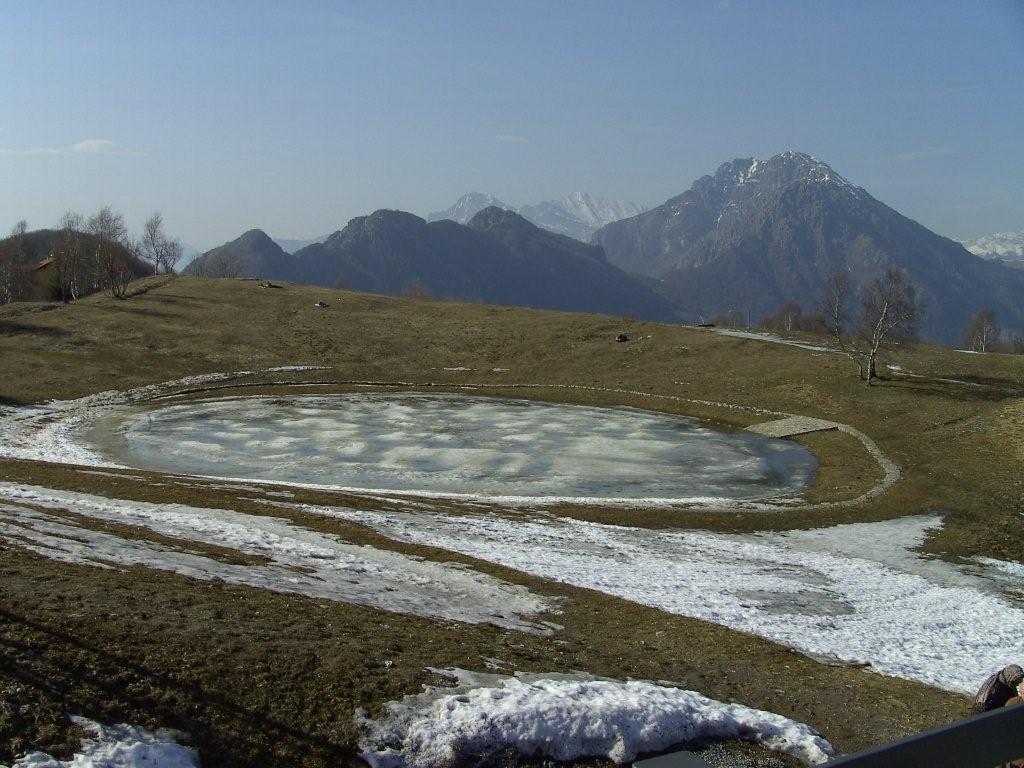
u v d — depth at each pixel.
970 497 43.47
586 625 19.62
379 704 12.06
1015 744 5.88
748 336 90.81
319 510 31.42
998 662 21.11
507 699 12.38
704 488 44.72
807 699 15.54
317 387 74.62
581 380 77.94
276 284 122.44
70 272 120.62
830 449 54.53
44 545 18.78
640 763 7.07
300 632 14.63
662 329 93.69
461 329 96.00
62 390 66.12
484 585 22.44
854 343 79.94
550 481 45.09
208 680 11.89
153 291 110.62
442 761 11.03
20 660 11.25
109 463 45.94
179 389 70.56
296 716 11.48
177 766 9.91
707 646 18.67
